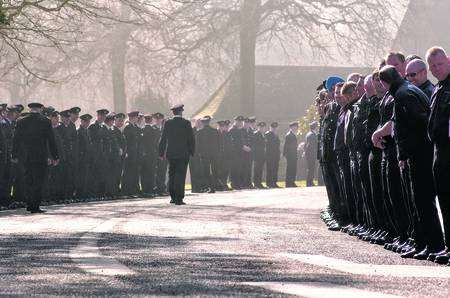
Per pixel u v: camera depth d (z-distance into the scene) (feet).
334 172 162.91
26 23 291.99
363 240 140.77
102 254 114.52
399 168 126.31
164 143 255.91
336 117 164.04
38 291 80.69
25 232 153.17
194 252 116.88
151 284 84.43
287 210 221.25
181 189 254.06
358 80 158.40
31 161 220.64
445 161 108.68
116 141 300.61
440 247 114.32
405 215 125.49
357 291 79.15
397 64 131.23
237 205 246.47
